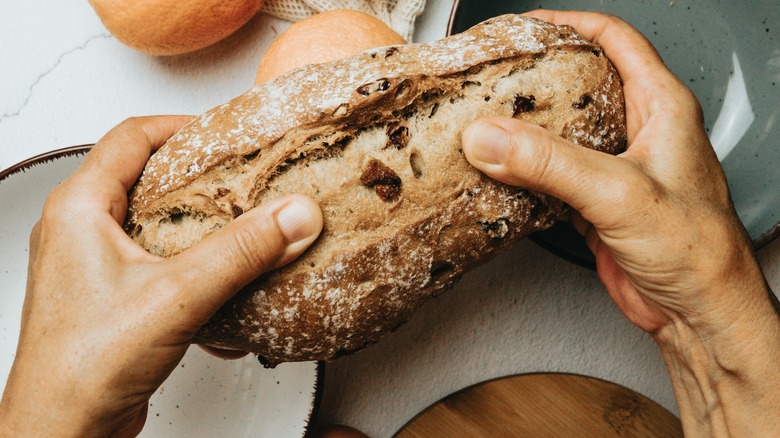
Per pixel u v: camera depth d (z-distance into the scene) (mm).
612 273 444
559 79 363
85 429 335
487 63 354
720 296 381
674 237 366
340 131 347
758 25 466
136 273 334
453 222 353
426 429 474
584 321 505
